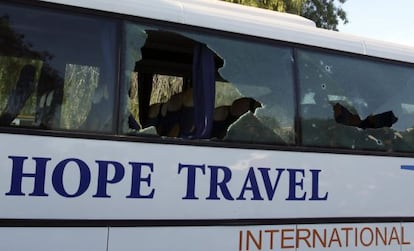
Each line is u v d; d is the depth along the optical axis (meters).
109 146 3.58
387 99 4.99
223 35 4.21
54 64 3.59
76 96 3.61
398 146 4.91
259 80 4.33
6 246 3.23
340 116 4.67
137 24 3.85
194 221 3.78
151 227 3.64
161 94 4.60
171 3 4.03
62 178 3.41
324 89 4.63
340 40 4.80
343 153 4.53
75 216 3.42
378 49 5.02
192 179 3.81
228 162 3.98
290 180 4.23
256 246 4.01
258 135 4.23
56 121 3.53
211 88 4.16
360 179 4.58
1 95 3.42
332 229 4.36
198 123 4.14
